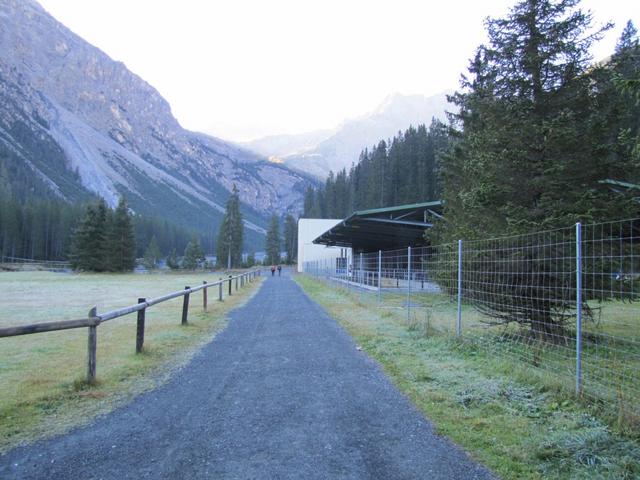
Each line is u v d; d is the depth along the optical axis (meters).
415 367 6.04
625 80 4.97
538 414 4.16
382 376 5.75
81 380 5.36
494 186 7.54
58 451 3.52
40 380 5.57
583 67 7.84
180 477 3.05
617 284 6.60
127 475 3.09
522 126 7.57
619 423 3.70
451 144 19.39
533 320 6.94
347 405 4.59
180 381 5.61
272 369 6.19
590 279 6.79
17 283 32.78
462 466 3.19
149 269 76.38
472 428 3.91
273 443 3.62
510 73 8.05
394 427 3.97
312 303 15.89
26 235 89.69
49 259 91.31
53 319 12.02
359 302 14.97
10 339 8.62
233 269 77.69
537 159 7.60
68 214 93.00
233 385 5.39
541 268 6.87
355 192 88.25
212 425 4.05
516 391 4.80
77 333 9.41
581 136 7.25
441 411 4.35
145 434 3.85
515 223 7.13
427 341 7.71
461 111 18.27
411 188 61.91
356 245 40.47
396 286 20.06
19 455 3.45
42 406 4.61
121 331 9.59
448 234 13.72
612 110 7.51
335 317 11.77
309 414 4.33
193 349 7.68
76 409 4.53
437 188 56.34
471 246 8.23
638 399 4.16
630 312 11.88
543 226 6.90
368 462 3.27
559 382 4.78
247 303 16.06
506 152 7.41
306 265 53.19
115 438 3.77
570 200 7.48
